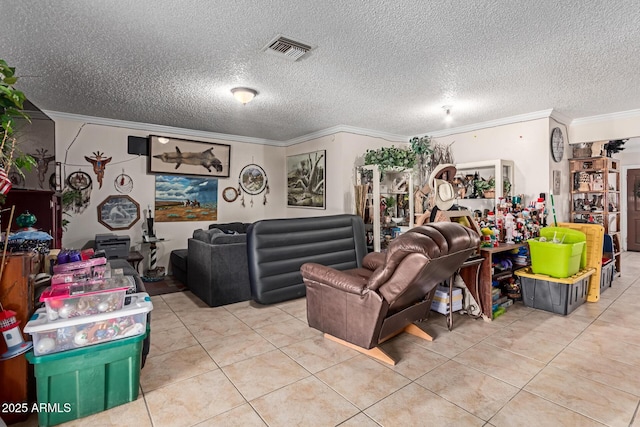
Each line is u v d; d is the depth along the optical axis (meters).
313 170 5.69
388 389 2.00
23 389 1.72
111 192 4.79
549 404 1.84
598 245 3.74
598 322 3.05
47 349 1.64
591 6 2.00
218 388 2.02
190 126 5.19
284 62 2.81
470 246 2.46
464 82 3.28
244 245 3.73
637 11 2.05
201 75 3.10
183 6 2.00
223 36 2.37
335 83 3.30
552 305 3.30
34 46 2.50
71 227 4.52
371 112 4.36
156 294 4.08
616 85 3.37
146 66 2.89
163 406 1.85
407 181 5.14
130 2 1.96
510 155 4.66
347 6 2.01
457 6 2.01
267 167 6.28
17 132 2.73
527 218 3.68
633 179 7.06
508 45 2.51
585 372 2.17
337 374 2.17
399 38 2.40
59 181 4.20
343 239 3.99
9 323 1.66
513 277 3.67
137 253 4.66
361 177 5.13
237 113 4.41
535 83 3.31
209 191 5.64
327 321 2.62
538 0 1.94
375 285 2.25
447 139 5.41
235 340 2.71
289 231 3.60
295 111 4.31
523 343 2.61
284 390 2.00
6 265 1.72
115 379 1.83
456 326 2.97
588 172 4.75
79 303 1.73
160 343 2.65
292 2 1.97
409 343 2.63
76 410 1.73
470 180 4.83
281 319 3.18
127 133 4.89
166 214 5.24
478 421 1.70
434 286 2.68
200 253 3.79
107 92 3.57
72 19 2.13
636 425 1.66
